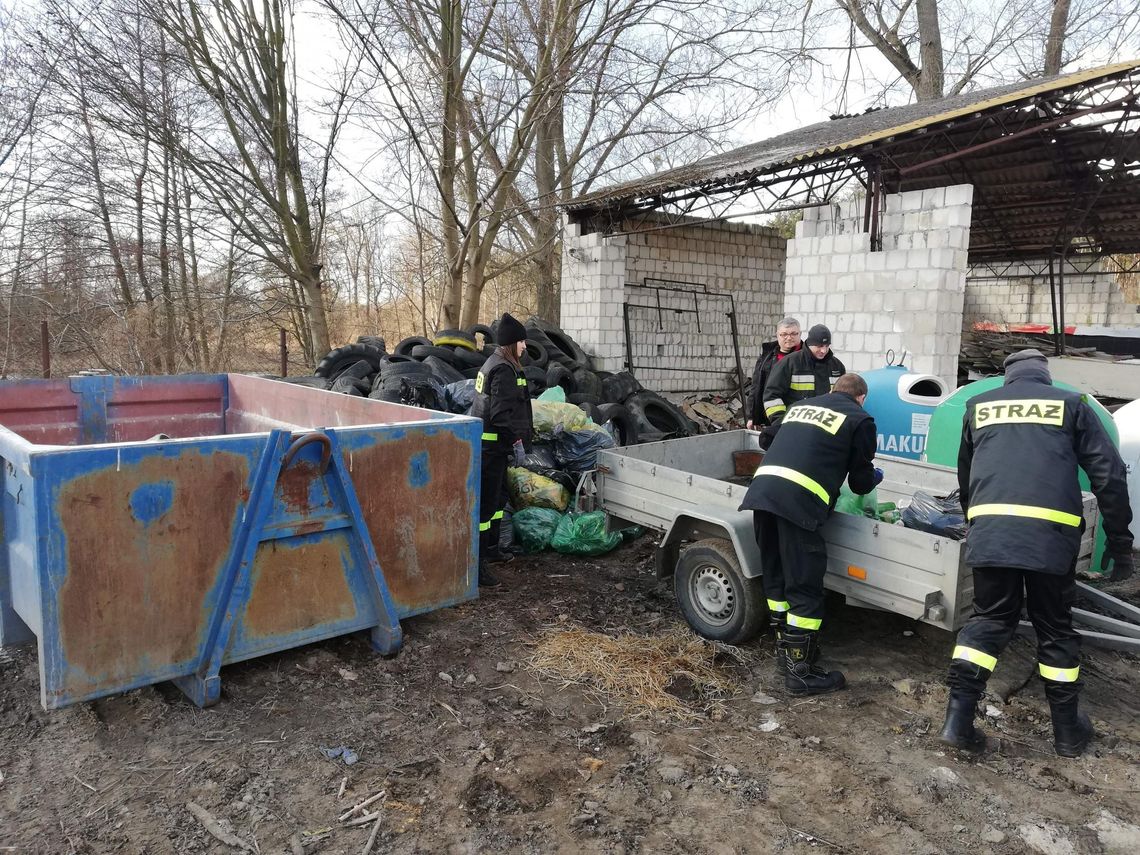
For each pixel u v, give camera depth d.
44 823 2.88
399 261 24.20
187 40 11.23
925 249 9.20
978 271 23.77
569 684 4.06
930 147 11.02
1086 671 4.30
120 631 3.37
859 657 4.48
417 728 3.59
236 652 3.75
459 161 12.26
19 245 15.48
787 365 6.12
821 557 3.99
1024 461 3.46
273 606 3.85
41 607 3.16
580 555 6.19
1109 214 15.89
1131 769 3.37
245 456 3.62
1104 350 16.80
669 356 14.38
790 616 4.03
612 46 12.13
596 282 12.86
